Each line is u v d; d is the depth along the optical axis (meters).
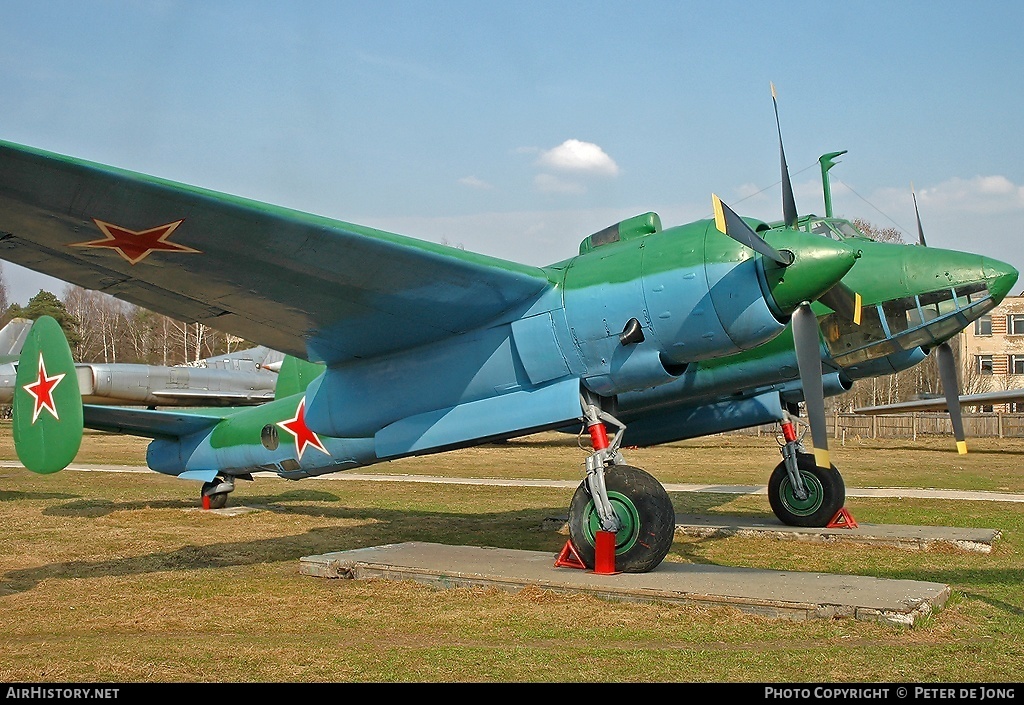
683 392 9.46
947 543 9.63
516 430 7.71
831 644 5.40
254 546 10.13
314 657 5.27
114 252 6.73
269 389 36.09
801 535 10.30
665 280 7.08
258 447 12.22
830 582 6.74
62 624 6.23
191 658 5.27
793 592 6.33
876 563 8.77
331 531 11.47
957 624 5.86
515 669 4.98
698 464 24.73
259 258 6.83
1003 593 6.98
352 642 5.66
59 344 10.63
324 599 6.97
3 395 30.86
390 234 6.68
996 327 44.56
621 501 7.24
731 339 6.96
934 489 16.86
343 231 6.47
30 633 5.98
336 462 11.36
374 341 8.30
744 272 6.87
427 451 8.42
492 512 13.70
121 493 16.20
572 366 7.50
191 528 11.71
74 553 9.56
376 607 6.64
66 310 64.31
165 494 16.02
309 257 6.80
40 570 8.49
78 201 5.93
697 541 10.30
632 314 7.19
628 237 8.26
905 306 9.58
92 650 5.48
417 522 12.42
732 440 36.06
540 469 23.17
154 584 7.72
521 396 7.74
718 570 7.40
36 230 6.37
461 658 5.21
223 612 6.56
